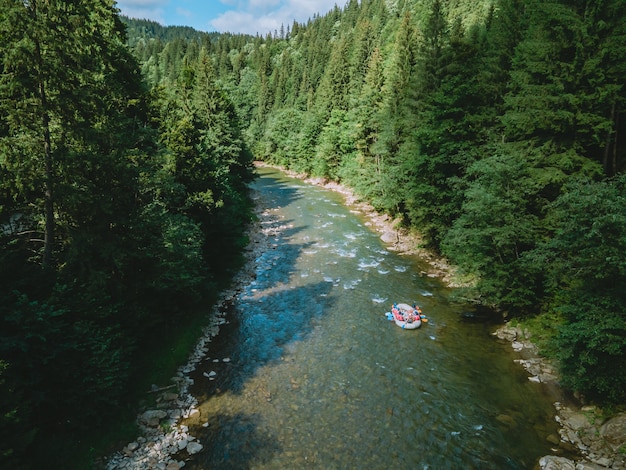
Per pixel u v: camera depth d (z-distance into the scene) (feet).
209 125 142.41
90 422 43.01
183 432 46.11
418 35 159.12
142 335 56.34
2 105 37.96
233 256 101.09
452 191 91.97
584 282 48.32
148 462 41.09
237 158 149.79
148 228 53.16
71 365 39.50
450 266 98.84
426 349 64.69
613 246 43.47
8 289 39.45
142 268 56.49
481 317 74.54
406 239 120.88
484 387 54.95
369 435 46.19
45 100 39.68
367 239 124.26
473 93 88.53
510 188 66.08
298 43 505.25
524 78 69.41
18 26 35.22
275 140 289.74
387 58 227.40
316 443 44.86
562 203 49.21
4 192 41.78
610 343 41.96
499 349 64.03
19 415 30.94
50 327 36.76
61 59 39.11
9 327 35.14
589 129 62.75
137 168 50.60
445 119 93.56
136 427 45.55
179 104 114.11
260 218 146.82
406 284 90.58
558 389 52.85
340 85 234.17
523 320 68.18
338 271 98.07
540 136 70.03
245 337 68.44
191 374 57.72
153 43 535.19
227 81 380.37
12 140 39.19
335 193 198.59
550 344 54.60
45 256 43.65
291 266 101.19
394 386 55.31
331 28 495.41
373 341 67.21
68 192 41.34
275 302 81.66
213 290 82.07
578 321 47.37
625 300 43.47
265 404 51.39
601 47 59.41
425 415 49.60
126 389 49.19
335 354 63.36
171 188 57.31
